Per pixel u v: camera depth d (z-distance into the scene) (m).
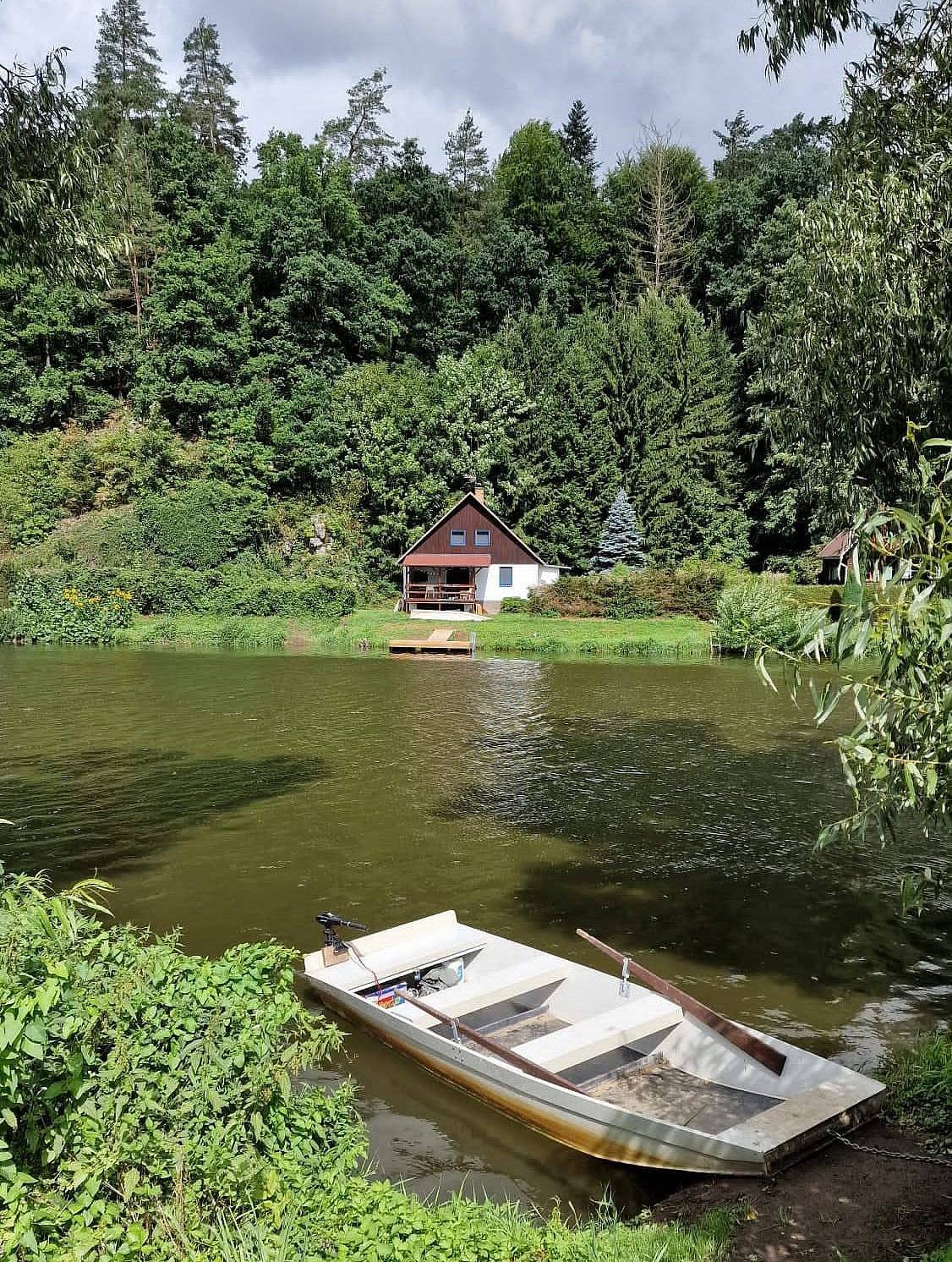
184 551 50.84
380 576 56.31
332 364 61.31
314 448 56.69
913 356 9.53
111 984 5.13
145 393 57.00
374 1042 8.91
